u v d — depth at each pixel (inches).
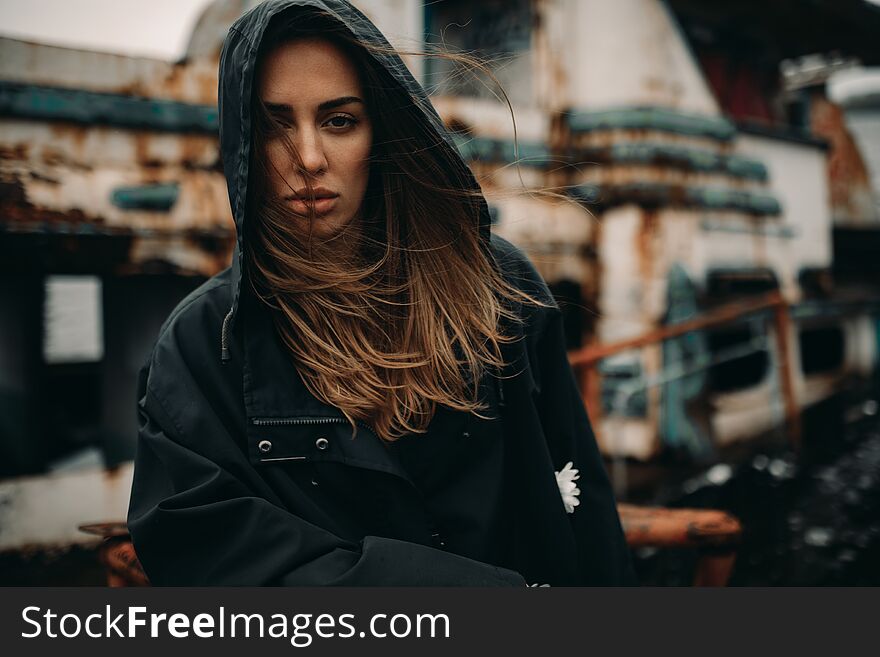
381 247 44.2
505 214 165.5
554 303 48.3
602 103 181.6
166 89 126.0
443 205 43.6
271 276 38.3
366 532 38.6
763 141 212.8
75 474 127.3
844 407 271.4
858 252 312.0
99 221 119.6
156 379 37.5
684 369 186.2
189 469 35.5
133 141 123.0
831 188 319.6
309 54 36.5
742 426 212.2
